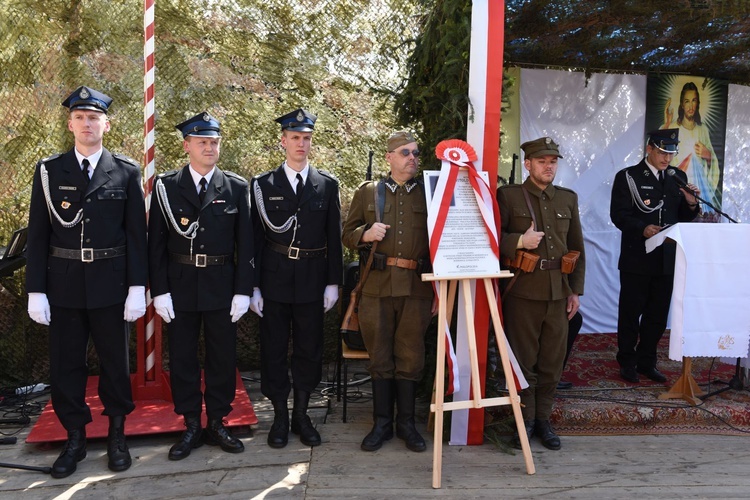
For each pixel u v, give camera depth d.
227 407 3.58
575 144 5.50
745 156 5.86
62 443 3.61
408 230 3.49
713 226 3.78
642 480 3.23
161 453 3.50
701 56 5.27
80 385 3.34
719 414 3.91
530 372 3.59
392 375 3.62
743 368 4.36
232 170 4.85
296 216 3.55
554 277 3.50
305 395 3.72
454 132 3.60
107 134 4.72
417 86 4.13
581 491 3.12
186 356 3.48
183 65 4.77
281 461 3.40
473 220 3.38
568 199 3.63
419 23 4.58
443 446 3.62
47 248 3.24
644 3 4.14
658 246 4.00
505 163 5.34
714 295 3.79
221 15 4.78
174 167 4.83
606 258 5.68
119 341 3.33
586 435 3.79
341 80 4.97
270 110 4.91
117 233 3.29
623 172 4.56
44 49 4.59
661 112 5.62
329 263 3.70
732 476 3.29
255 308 3.61
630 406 3.94
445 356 3.60
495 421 3.80
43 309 3.17
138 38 4.71
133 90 4.73
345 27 4.92
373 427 3.63
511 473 3.29
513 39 4.83
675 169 4.64
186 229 3.37
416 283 3.50
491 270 3.34
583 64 5.39
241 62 4.85
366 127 5.04
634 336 4.46
